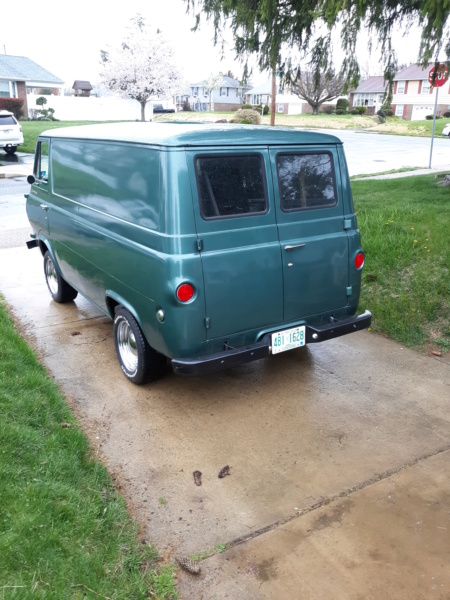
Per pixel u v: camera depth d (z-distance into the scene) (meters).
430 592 2.62
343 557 2.84
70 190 5.37
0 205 13.32
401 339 5.52
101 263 4.70
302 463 3.62
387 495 3.29
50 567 2.56
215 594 2.63
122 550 2.84
